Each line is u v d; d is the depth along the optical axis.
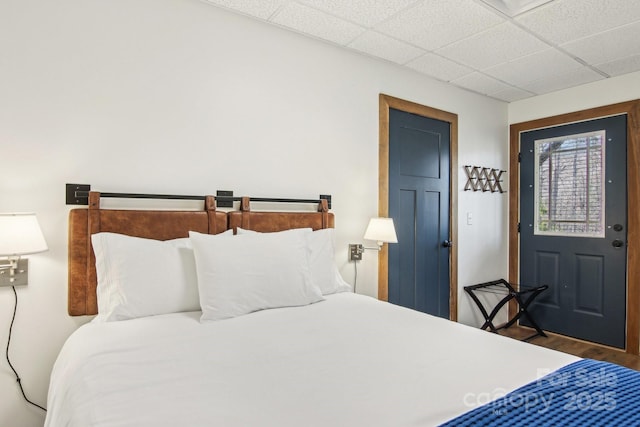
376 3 2.05
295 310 1.77
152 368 1.10
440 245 3.24
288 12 2.15
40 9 1.65
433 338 1.41
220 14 2.12
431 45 2.56
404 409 0.90
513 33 2.38
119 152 1.83
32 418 1.64
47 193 1.67
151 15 1.92
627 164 3.05
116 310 1.54
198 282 1.68
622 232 3.08
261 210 2.28
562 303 3.45
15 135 1.60
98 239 1.65
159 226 1.86
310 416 0.86
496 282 3.60
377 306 1.88
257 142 2.25
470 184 3.45
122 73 1.84
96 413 0.87
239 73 2.19
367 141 2.76
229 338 1.37
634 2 2.02
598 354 2.99
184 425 0.81
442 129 3.28
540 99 3.60
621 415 0.88
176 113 1.98
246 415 0.86
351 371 1.11
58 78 1.69
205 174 2.07
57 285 1.69
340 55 2.62
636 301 2.99
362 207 2.73
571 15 2.16
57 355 1.68
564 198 3.45
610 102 3.14
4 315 1.58
